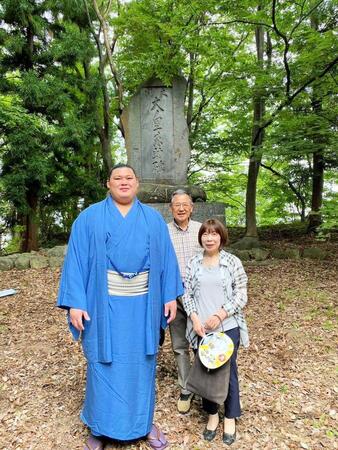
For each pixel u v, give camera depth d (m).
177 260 2.50
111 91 11.16
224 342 2.20
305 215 12.10
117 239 2.13
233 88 7.45
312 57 6.11
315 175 9.05
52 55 8.55
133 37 8.52
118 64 9.34
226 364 2.22
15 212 9.14
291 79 6.78
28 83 7.93
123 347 2.16
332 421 2.54
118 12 9.62
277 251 7.36
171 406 2.72
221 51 7.07
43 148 8.62
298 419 2.56
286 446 2.30
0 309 4.95
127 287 2.17
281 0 6.88
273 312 4.59
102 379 2.16
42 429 2.51
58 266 6.93
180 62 7.03
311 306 4.73
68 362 3.45
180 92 6.87
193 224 2.71
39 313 4.77
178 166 6.87
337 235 8.95
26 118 7.55
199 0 6.20
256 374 3.15
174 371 3.22
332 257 7.16
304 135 6.09
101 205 2.23
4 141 8.37
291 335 3.91
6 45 8.09
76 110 9.13
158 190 6.45
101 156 11.09
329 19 7.48
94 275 2.16
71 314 2.16
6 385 3.08
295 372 3.19
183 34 6.55
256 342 3.78
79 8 9.06
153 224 2.25
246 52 9.58
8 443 2.38
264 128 7.75
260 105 8.13
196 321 2.31
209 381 2.22
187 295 2.43
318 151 6.46
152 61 6.71
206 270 2.38
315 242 8.44
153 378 2.29
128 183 2.18
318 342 3.75
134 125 6.89
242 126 9.44
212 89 8.15
